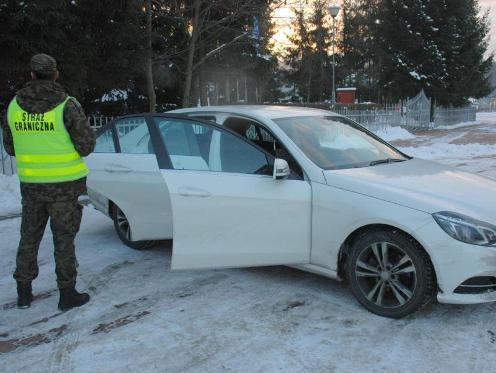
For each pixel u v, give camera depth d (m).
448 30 29.58
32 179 3.91
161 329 3.75
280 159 4.02
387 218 3.65
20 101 3.88
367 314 3.88
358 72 53.34
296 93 52.34
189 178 4.40
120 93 16.41
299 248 4.11
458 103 32.38
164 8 13.91
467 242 3.43
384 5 31.00
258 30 15.24
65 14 10.41
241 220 4.24
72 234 4.09
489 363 3.17
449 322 3.71
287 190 4.11
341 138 4.86
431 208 3.57
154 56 13.98
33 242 4.12
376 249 3.79
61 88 4.00
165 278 4.80
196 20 13.95
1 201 8.46
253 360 3.28
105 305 4.22
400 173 4.25
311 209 4.05
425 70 30.06
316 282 4.56
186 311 4.05
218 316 3.94
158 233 5.07
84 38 11.31
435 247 3.48
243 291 4.41
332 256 3.99
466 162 13.27
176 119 4.89
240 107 5.07
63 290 4.13
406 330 3.61
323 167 4.18
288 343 3.48
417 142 20.25
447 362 3.19
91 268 5.13
